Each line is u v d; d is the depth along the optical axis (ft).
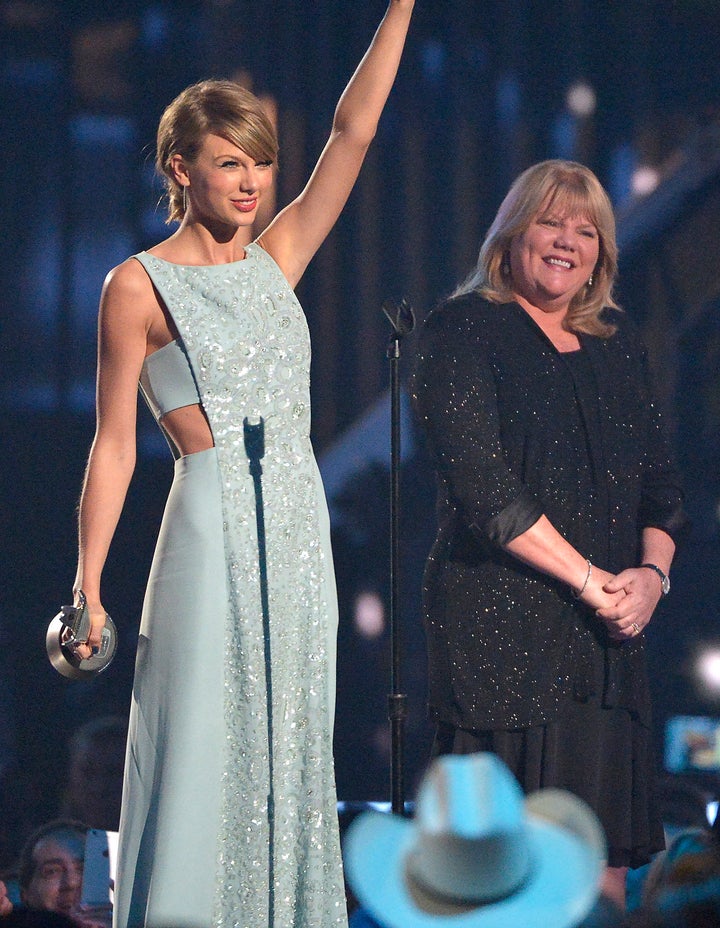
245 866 33.81
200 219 35.78
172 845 33.32
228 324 35.04
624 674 39.60
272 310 35.63
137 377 35.35
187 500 34.73
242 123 34.78
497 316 40.83
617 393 41.16
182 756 33.71
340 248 150.51
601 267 42.04
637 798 39.68
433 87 149.18
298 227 37.65
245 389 34.96
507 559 39.24
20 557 149.07
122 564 141.38
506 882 16.56
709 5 146.82
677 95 148.87
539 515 38.70
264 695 34.24
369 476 130.62
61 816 62.75
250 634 34.19
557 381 40.32
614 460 40.47
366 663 126.72
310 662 34.86
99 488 34.83
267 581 34.47
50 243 161.38
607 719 39.40
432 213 149.89
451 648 39.29
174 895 33.09
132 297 34.86
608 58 148.25
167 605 34.50
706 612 121.90
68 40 159.94
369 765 118.52
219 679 34.09
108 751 62.13
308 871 34.17
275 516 34.76
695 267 127.65
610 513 40.14
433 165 149.69
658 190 127.34
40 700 134.82
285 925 33.96
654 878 35.37
